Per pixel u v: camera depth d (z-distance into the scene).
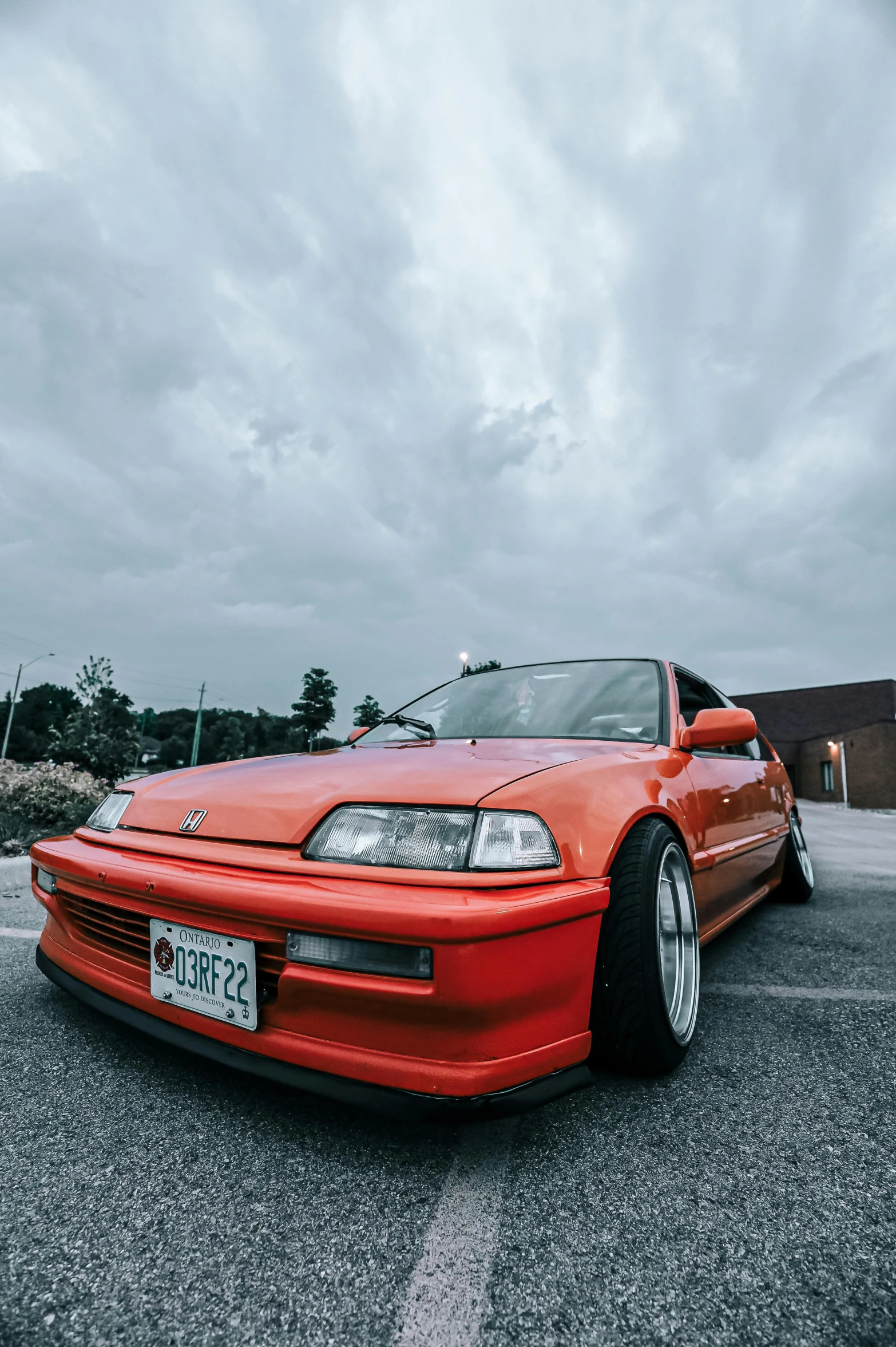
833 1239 1.03
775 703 44.16
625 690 2.43
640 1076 1.58
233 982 1.33
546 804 1.40
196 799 1.65
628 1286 0.94
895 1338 0.85
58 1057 1.64
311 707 60.00
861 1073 1.61
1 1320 0.86
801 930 3.13
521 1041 1.21
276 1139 1.29
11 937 2.79
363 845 1.33
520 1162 1.23
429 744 2.05
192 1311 0.89
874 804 30.75
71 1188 1.14
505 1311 0.89
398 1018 1.19
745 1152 1.27
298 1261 0.98
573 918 1.31
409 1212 1.09
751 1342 0.84
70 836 1.92
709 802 2.19
